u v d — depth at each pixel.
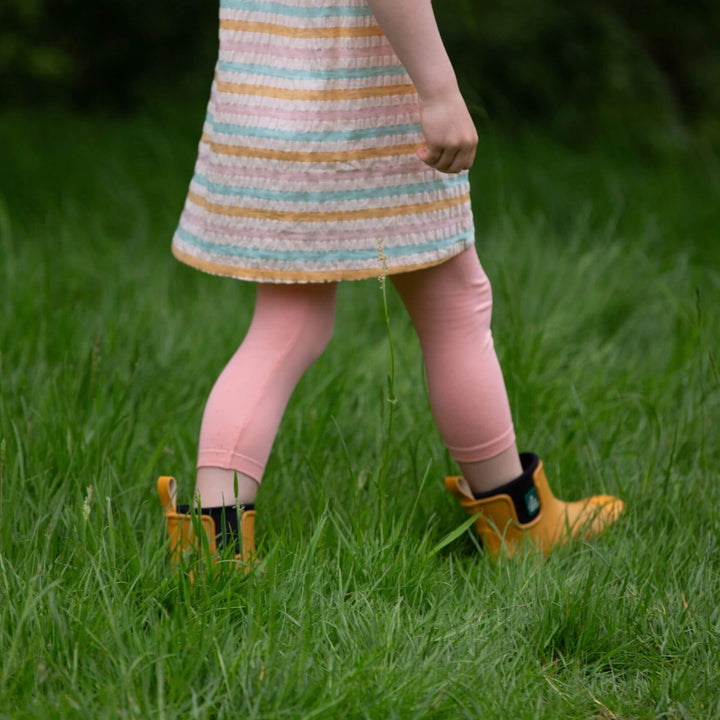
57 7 14.63
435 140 3.78
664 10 14.27
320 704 3.29
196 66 14.97
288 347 4.24
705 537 4.61
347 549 4.15
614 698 3.59
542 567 4.28
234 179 4.07
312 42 3.91
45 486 4.54
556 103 13.40
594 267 8.11
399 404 5.79
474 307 4.44
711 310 7.29
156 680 3.39
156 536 4.20
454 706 3.38
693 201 10.10
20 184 10.57
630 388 6.28
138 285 7.89
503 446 4.56
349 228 4.02
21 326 6.50
